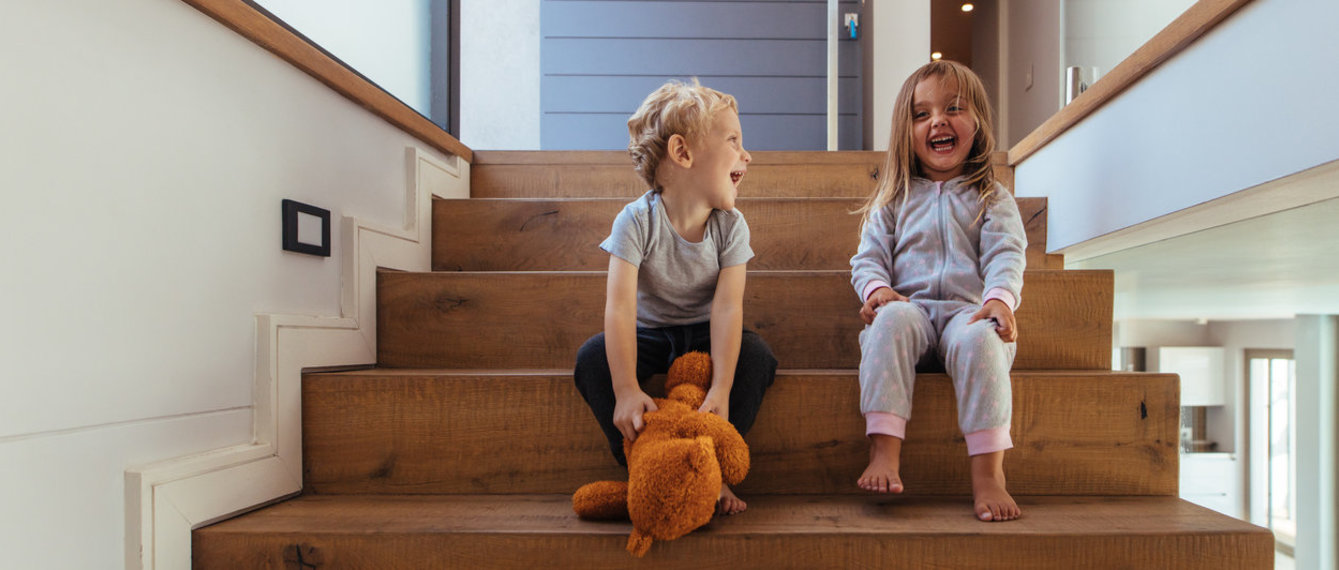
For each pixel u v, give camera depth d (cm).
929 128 128
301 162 118
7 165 71
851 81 343
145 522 84
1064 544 90
